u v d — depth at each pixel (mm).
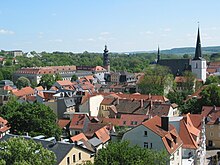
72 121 106875
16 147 44281
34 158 44719
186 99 156250
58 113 130000
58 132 92438
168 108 125000
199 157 77562
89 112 133000
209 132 102000
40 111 91688
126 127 99562
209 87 131875
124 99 136500
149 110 126688
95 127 99438
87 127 100500
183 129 80875
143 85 183750
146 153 54906
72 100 135000
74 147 63469
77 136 82438
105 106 137375
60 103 130250
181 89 193875
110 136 90312
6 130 100875
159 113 124062
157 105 127938
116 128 101438
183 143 79125
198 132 90062
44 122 89812
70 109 132125
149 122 71500
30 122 89250
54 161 48156
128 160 51719
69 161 62031
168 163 65188
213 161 83125
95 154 65438
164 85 183000
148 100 135875
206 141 102625
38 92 166125
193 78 194875
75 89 194125
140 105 129875
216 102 125688
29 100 150875
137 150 54375
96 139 83562
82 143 69688
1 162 40875
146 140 68688
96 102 136875
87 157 67375
